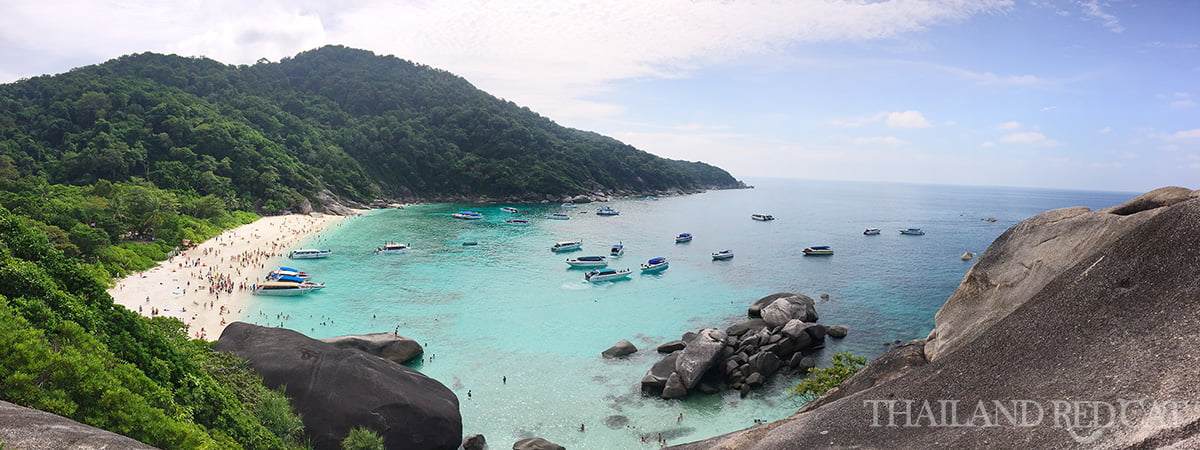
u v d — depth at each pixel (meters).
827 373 41.31
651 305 70.88
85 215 85.25
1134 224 20.06
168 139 151.50
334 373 36.53
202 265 83.62
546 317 64.69
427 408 35.84
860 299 74.94
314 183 163.62
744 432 20.39
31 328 21.78
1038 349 15.45
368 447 31.89
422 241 116.19
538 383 46.88
